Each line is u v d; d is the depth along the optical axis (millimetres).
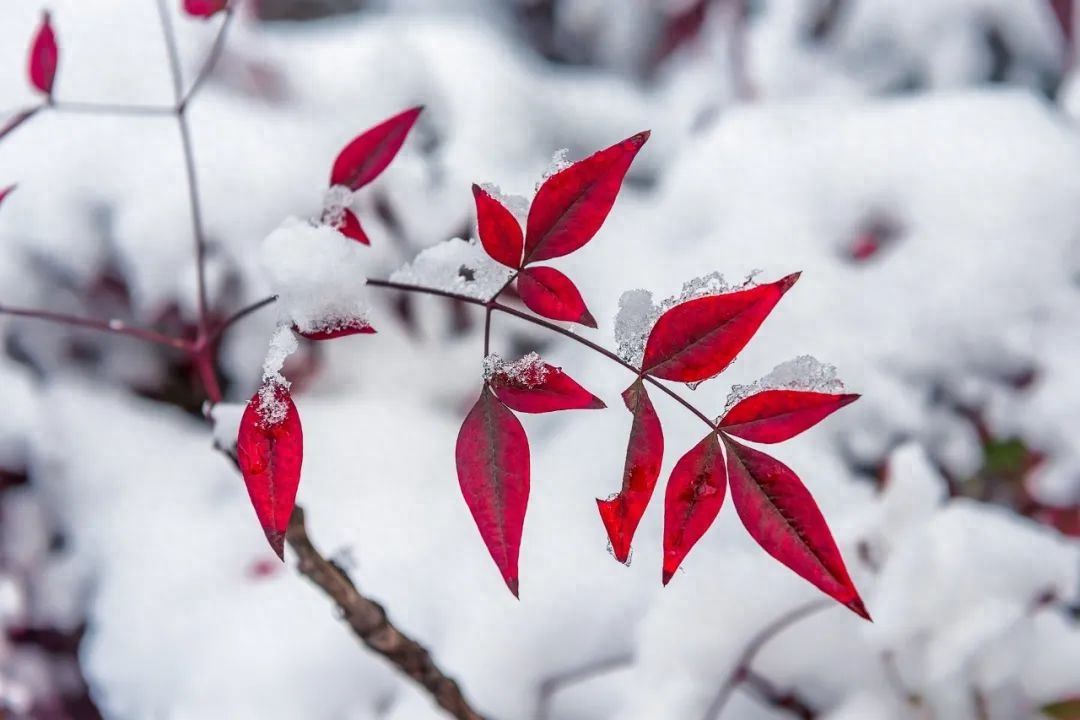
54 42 616
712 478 505
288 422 500
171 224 1106
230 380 1165
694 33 1714
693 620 745
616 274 1253
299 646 867
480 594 888
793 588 750
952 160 1132
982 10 1463
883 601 681
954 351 1036
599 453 1031
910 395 1028
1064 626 746
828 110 1352
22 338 1124
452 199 1180
